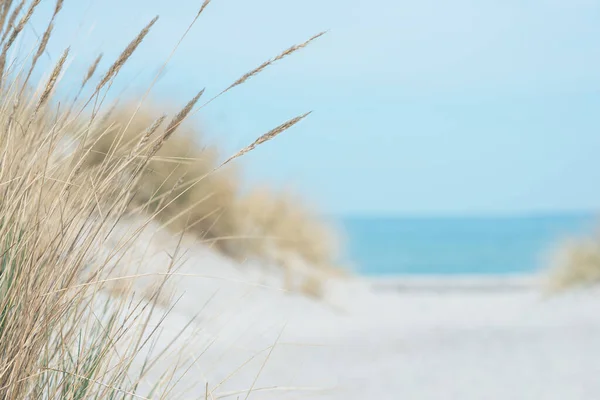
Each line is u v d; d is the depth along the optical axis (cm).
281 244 2044
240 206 1816
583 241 2516
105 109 326
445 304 2275
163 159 332
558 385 825
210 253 1474
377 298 2314
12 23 270
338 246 2450
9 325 285
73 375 304
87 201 303
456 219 18650
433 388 793
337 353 976
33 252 289
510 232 13412
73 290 309
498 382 841
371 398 727
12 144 306
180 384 420
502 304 2262
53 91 305
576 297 2092
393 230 15000
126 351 326
